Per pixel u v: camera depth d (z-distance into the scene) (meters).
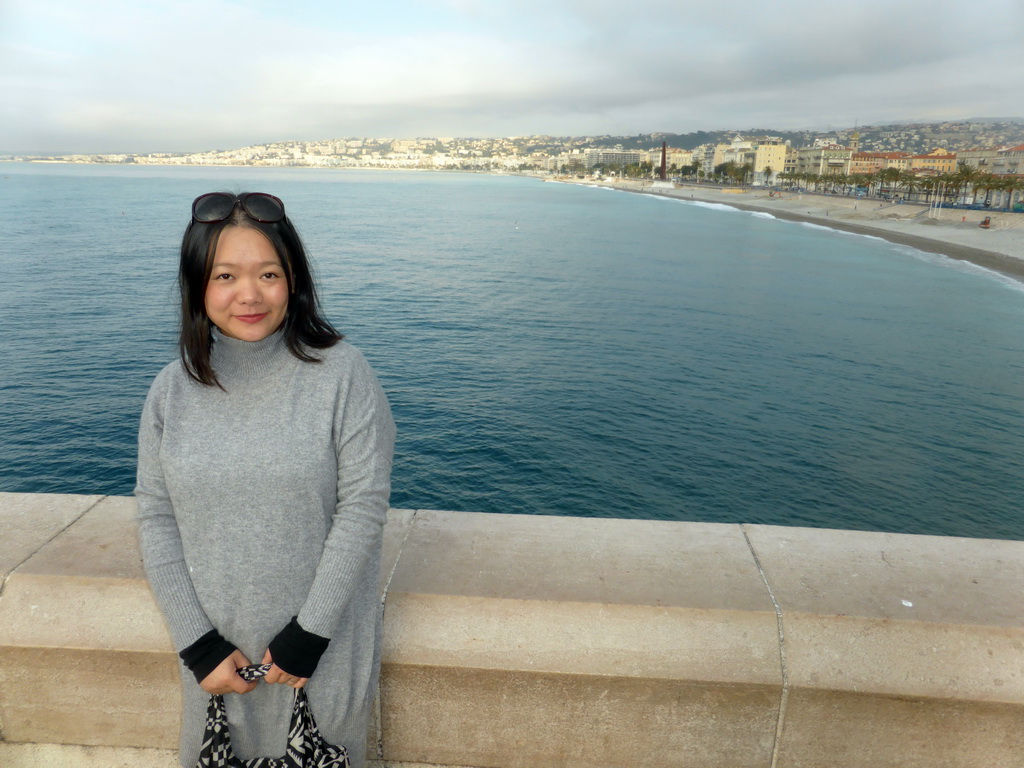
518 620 1.56
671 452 19.14
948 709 1.50
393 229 77.06
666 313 38.06
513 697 1.55
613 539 1.84
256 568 1.17
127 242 56.75
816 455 19.61
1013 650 1.53
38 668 1.62
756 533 1.89
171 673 1.60
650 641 1.54
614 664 1.52
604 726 1.55
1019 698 1.49
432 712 1.58
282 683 1.24
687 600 1.59
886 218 98.06
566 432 19.95
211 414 1.17
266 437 1.16
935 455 20.09
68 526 1.88
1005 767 1.52
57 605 1.63
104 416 18.92
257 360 1.20
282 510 1.16
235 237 1.13
